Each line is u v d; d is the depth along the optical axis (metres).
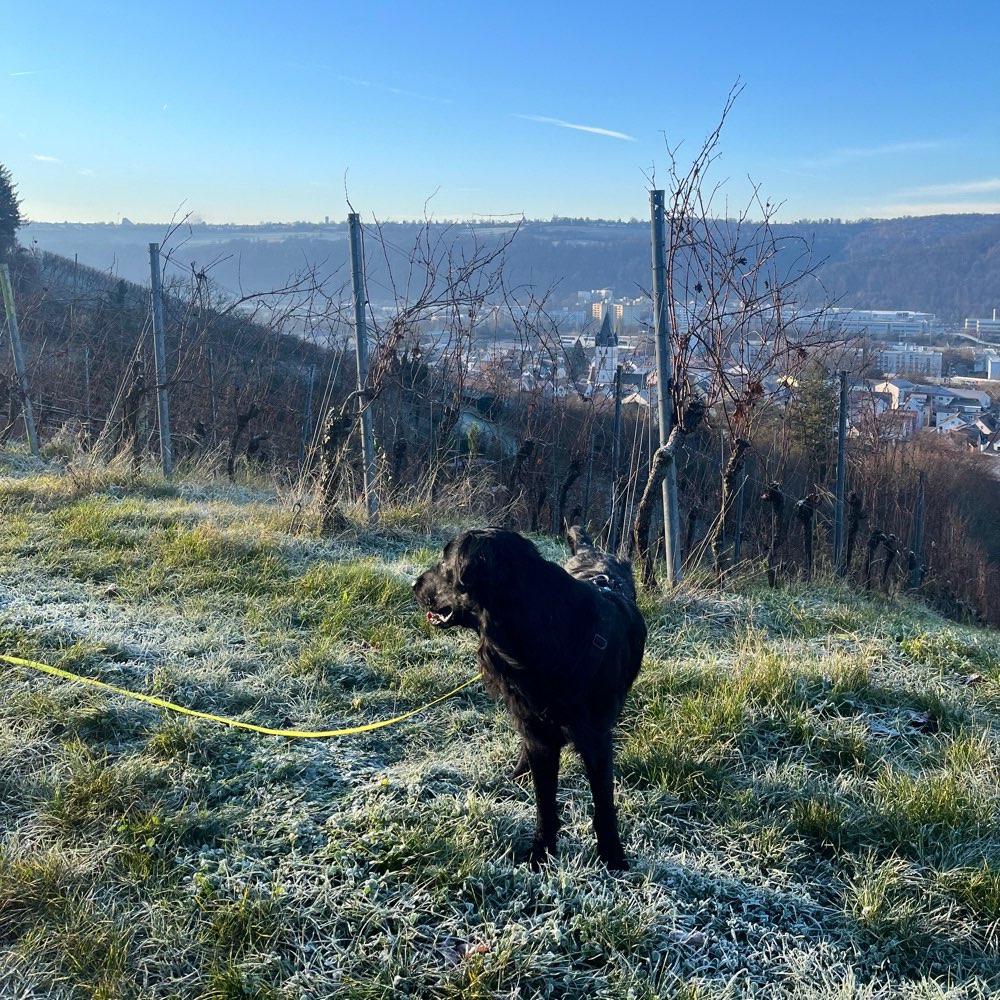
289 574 7.01
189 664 5.17
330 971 3.00
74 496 9.20
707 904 3.46
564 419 14.23
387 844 3.56
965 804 4.11
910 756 4.83
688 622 6.79
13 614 5.57
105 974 2.90
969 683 6.10
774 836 3.88
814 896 3.62
